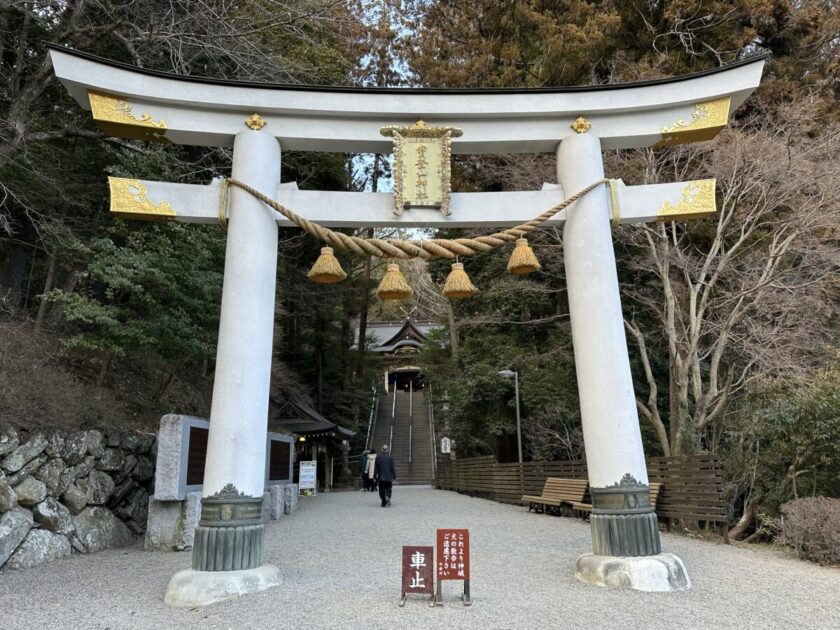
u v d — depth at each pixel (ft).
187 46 33.19
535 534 26.86
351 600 14.65
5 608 14.64
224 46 33.22
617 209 19.10
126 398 32.68
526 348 50.11
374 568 18.78
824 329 32.65
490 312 52.44
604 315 17.88
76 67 17.19
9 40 34.47
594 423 17.43
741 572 18.43
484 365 51.90
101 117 17.52
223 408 16.48
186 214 18.12
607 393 17.38
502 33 49.78
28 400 22.82
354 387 85.56
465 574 14.37
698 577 17.52
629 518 16.49
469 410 55.21
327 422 61.98
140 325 27.89
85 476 24.22
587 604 14.23
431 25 56.90
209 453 16.37
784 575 18.08
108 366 33.47
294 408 61.87
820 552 20.35
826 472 25.70
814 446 25.29
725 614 13.48
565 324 46.42
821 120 40.83
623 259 39.96
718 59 40.68
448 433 72.33
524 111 19.31
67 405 24.52
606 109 19.35
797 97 38.14
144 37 29.71
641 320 41.65
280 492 35.58
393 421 95.96
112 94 17.71
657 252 34.68
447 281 18.94
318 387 77.25
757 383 30.04
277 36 40.52
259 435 16.80
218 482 16.02
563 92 19.43
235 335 16.93
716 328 33.12
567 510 35.32
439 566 14.39
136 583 17.38
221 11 33.53
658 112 19.52
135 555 22.50
